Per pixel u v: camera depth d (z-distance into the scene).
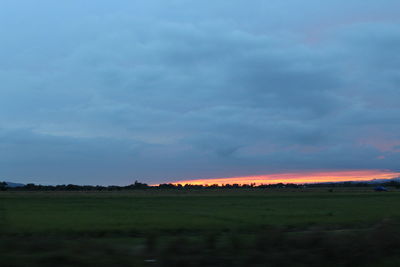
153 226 25.89
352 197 80.12
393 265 12.16
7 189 182.88
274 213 38.66
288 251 11.98
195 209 45.50
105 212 40.16
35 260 10.08
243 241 13.05
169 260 11.02
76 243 11.59
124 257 10.91
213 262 11.25
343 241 12.50
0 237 11.83
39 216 34.03
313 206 51.72
